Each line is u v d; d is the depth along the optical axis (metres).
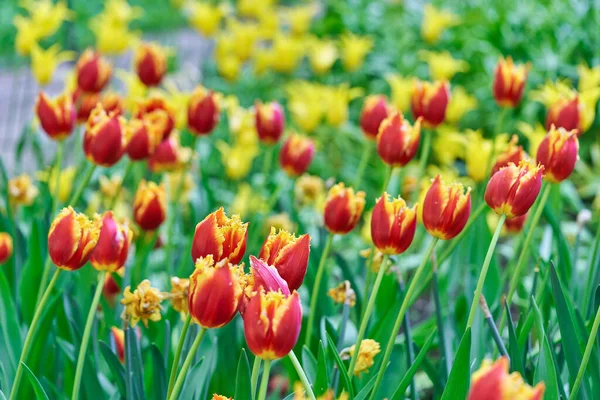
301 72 4.75
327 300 1.89
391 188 2.52
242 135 2.77
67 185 2.28
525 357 1.62
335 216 1.66
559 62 4.06
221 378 1.74
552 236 2.07
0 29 6.43
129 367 1.53
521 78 1.97
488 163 1.97
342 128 3.77
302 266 1.40
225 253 1.42
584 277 1.81
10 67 5.78
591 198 3.62
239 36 3.85
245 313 1.33
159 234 2.16
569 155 1.59
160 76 2.30
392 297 1.80
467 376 1.40
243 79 4.61
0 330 1.70
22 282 1.84
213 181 3.35
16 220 2.09
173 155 2.06
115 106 2.05
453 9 5.09
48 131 1.90
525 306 2.00
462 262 2.09
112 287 1.88
